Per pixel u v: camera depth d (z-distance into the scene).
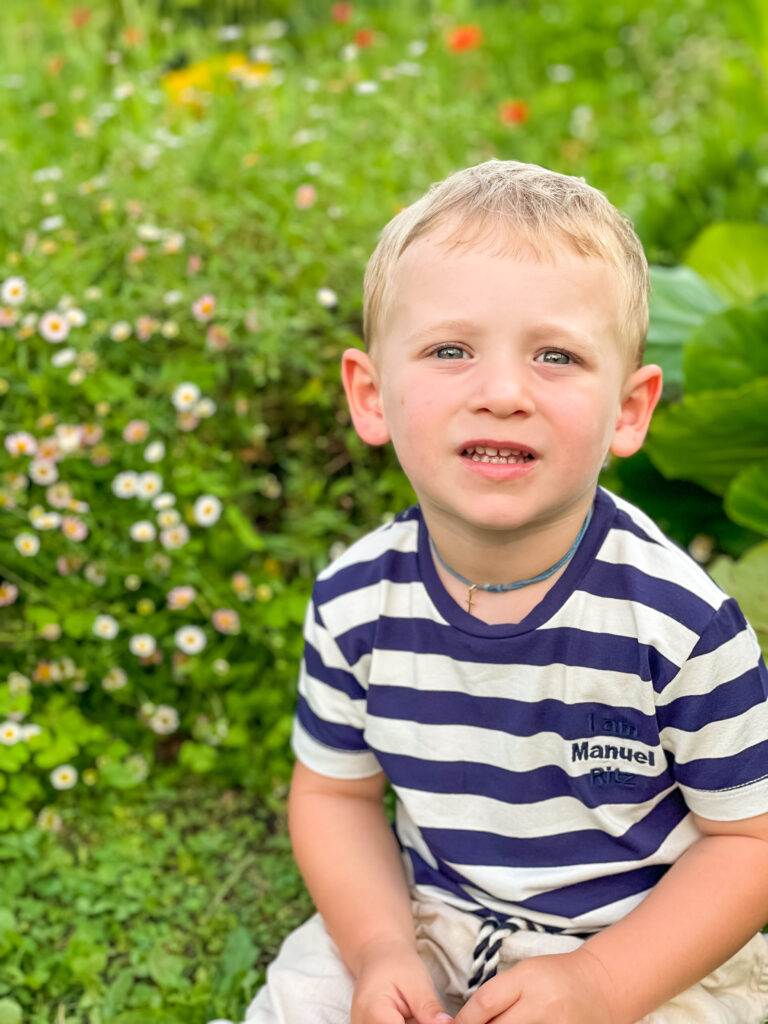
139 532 2.05
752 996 1.36
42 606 2.12
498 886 1.32
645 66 4.96
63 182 2.50
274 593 2.17
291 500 2.29
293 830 1.47
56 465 2.10
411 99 3.17
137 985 1.62
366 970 1.28
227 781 2.09
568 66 5.06
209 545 2.16
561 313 1.15
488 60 4.57
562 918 1.31
